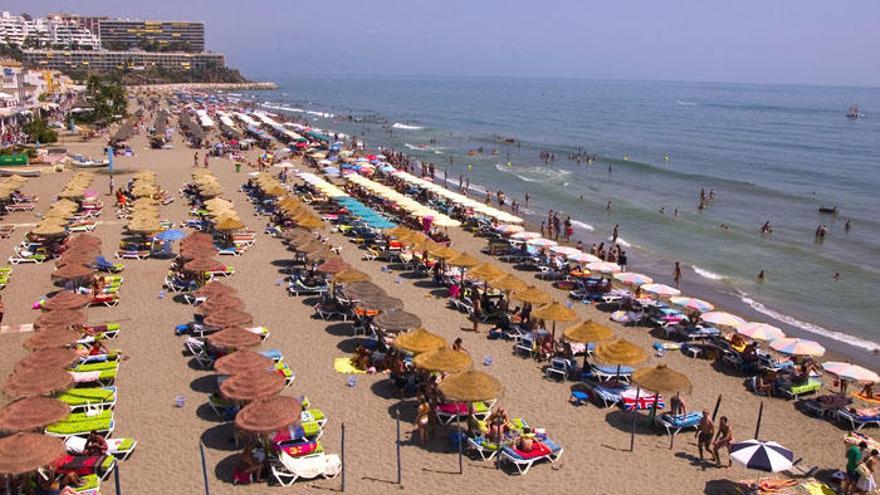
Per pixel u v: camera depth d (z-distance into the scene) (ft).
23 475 46.68
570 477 54.08
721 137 404.16
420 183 175.22
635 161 282.97
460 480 52.95
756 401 70.38
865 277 126.11
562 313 78.18
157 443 56.24
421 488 51.57
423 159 281.13
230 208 130.82
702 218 175.83
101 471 51.06
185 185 179.63
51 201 153.79
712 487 53.42
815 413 68.23
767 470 48.47
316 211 154.30
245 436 55.52
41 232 109.09
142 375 68.69
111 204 153.58
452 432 60.18
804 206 195.11
